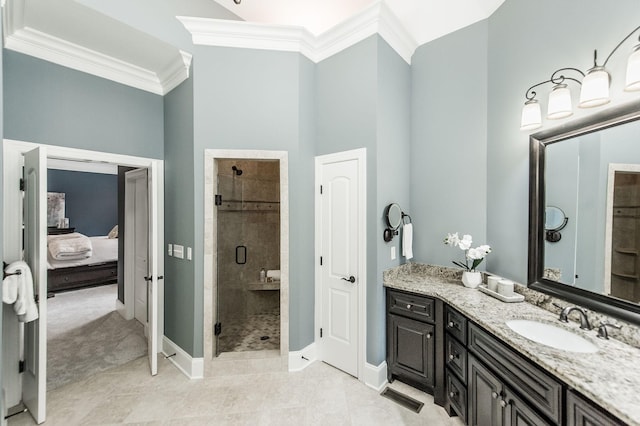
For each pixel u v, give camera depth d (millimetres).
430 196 2645
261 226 3602
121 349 2906
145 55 2410
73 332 3336
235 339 2949
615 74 1397
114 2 1951
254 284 3477
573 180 1603
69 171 7176
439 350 2029
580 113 1593
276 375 2404
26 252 2066
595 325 1429
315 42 2518
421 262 2707
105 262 5574
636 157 1293
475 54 2383
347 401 2080
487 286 2131
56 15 1907
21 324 2131
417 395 2152
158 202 2842
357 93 2340
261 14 2910
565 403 1097
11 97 2057
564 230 1655
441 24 2504
